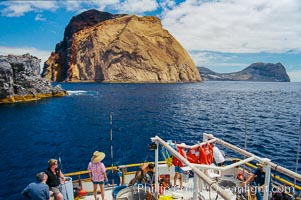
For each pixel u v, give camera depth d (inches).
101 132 1469.0
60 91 3681.1
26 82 3031.5
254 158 308.8
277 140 1295.5
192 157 362.9
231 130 1553.9
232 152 1060.5
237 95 4645.7
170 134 1445.6
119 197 335.0
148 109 2514.8
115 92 4581.7
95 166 380.5
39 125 1665.8
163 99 3533.5
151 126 1670.8
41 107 2497.5
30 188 295.0
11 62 2903.5
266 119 1987.0
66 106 2613.2
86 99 3304.6
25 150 1086.4
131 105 2800.2
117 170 469.4
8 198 649.0
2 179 770.2
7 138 1306.6
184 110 2485.2
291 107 2815.0
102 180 383.9
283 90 7096.5
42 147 1135.6
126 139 1305.4
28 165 895.1
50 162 334.6
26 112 2188.7
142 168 378.9
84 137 1339.8
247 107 2787.9
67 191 367.2
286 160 978.7
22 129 1535.4
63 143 1209.4
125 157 995.3
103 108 2522.1
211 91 5659.5
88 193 425.7
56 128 1572.3
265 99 3843.5
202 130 1555.1
